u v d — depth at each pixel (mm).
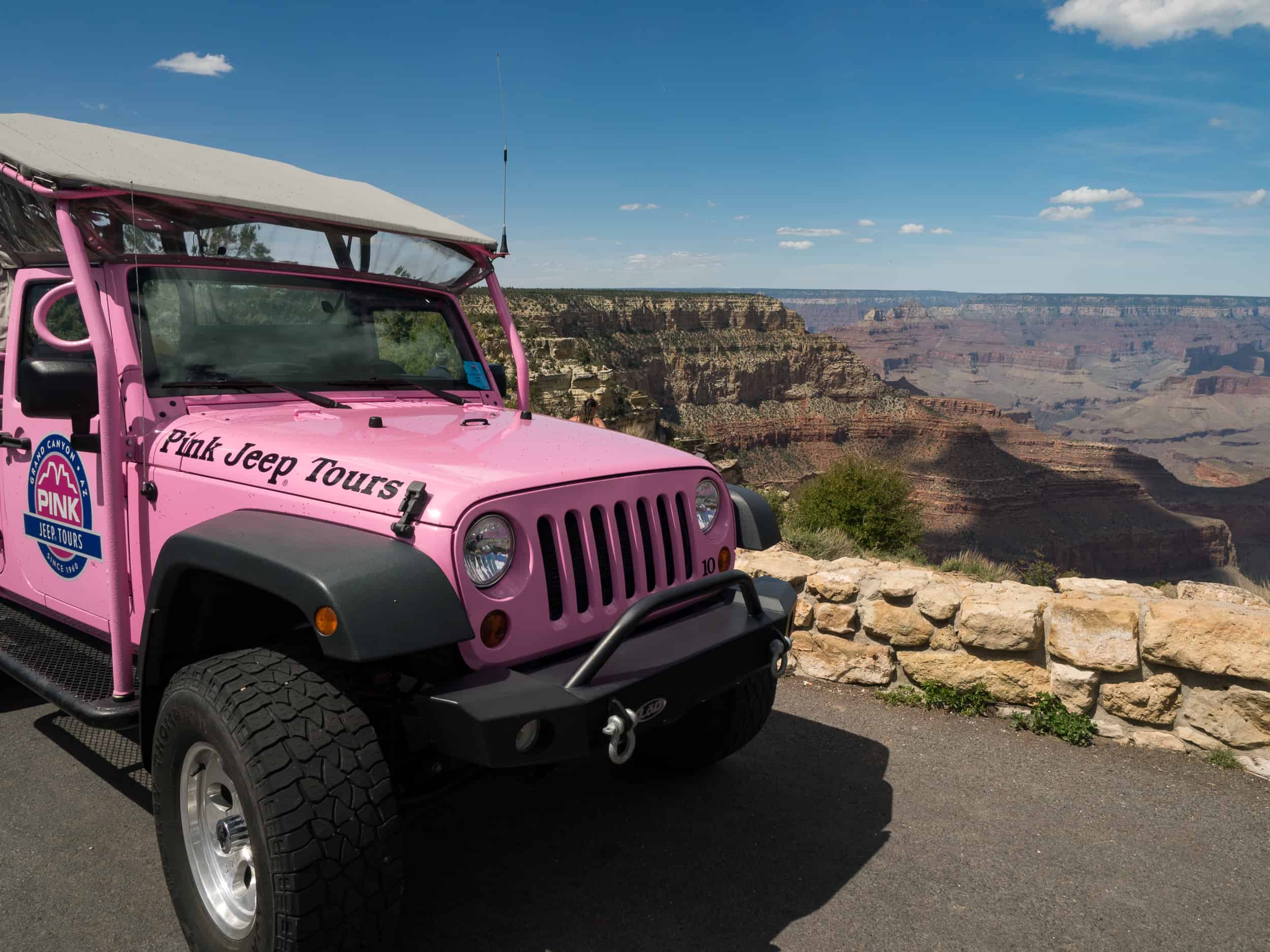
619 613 2822
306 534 2453
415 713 2578
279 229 3383
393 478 2537
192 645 2857
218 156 3830
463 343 4281
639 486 2969
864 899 3061
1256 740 4059
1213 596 5879
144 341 3123
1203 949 2811
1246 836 3529
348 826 2279
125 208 2965
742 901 3035
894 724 4660
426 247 3844
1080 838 3500
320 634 2184
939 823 3605
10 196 3154
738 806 3727
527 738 2396
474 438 3123
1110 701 4426
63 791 3719
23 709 4590
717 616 3076
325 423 3189
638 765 4105
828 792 3871
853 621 5184
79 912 2914
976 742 4434
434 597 2293
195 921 2607
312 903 2232
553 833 3482
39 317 3375
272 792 2240
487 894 3049
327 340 3688
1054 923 2943
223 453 2877
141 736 2854
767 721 4684
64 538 3512
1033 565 9211
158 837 2756
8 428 3836
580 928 2865
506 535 2516
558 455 2918
